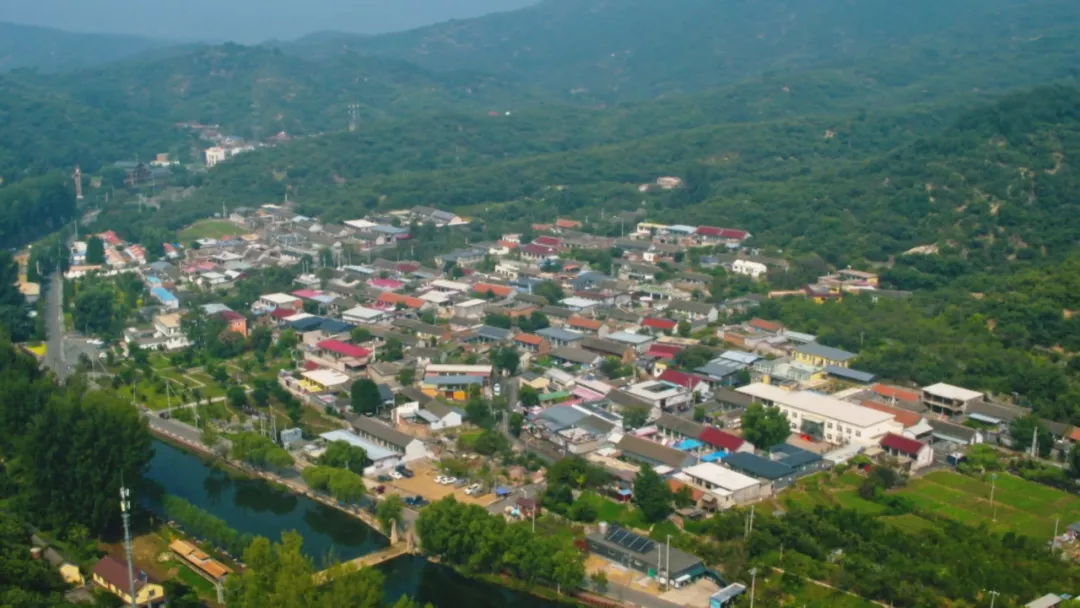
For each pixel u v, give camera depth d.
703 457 193.00
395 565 163.00
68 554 161.88
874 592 145.00
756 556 156.38
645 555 156.38
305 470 185.88
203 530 167.25
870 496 178.38
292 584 133.50
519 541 156.00
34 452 171.12
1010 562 150.50
